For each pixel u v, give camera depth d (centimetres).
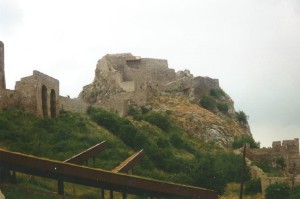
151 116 12488
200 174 8738
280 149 11919
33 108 9581
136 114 12706
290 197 8750
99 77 14912
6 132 8500
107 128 10775
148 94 13775
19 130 8744
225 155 10962
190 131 12962
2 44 9394
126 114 12731
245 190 9412
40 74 9750
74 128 9875
